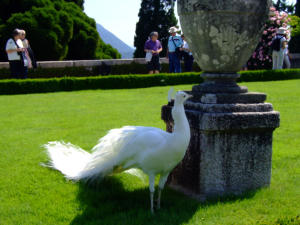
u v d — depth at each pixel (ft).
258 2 10.66
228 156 11.26
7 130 20.12
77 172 12.88
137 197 11.72
